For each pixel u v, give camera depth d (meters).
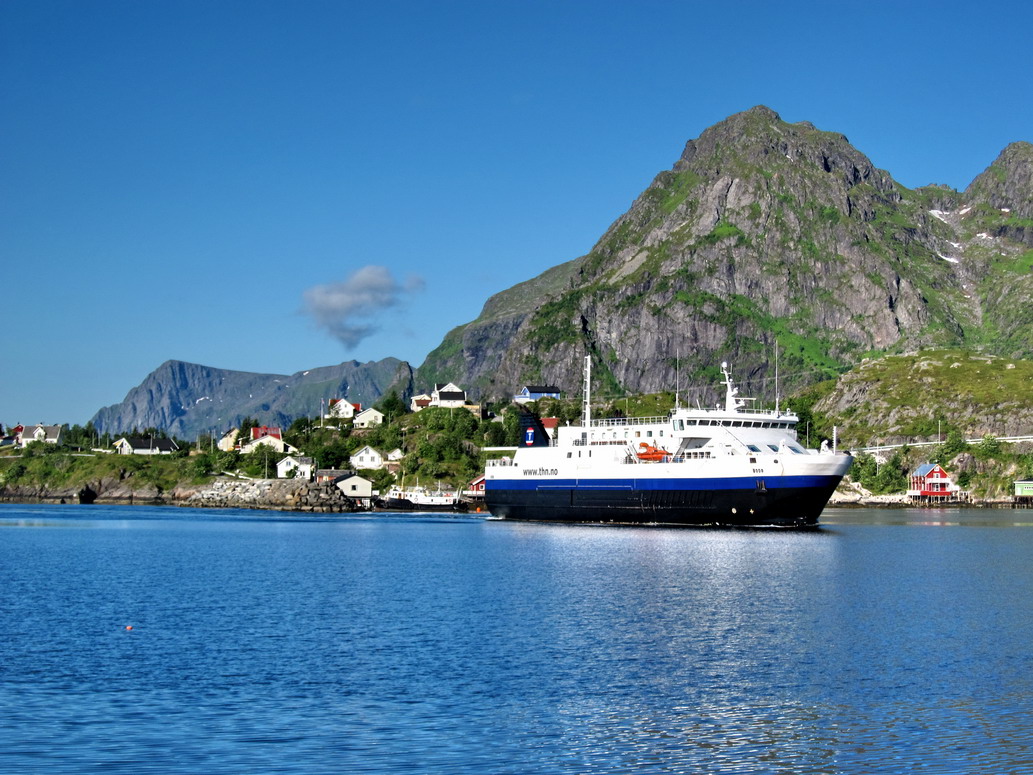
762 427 142.88
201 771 39.31
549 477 153.50
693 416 141.38
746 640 63.03
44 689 51.16
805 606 76.06
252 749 41.94
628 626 67.81
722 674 54.34
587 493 147.88
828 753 41.75
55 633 66.00
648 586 86.75
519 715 46.84
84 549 130.25
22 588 88.62
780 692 50.81
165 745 42.41
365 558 114.38
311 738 43.38
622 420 155.75
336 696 49.91
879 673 54.59
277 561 112.38
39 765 39.91
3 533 162.00
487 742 43.03
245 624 69.25
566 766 40.22
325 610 75.12
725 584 88.00
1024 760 40.78
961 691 51.00
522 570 99.50
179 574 99.50
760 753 41.78
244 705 48.38
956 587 86.94
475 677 53.62
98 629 67.44
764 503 131.12
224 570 103.12
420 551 122.12
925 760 40.91
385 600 80.06
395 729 44.69
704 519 136.25
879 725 45.47
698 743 43.06
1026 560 111.19
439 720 46.03
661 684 52.28
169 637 64.50
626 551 114.56
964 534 156.38
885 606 76.25
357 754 41.41
